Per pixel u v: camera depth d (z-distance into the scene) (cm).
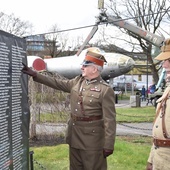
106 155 417
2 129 323
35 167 652
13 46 355
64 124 959
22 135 389
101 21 1545
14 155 359
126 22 1571
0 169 318
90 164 427
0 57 318
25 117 402
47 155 766
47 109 954
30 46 4459
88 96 424
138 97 2327
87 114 425
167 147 318
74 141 433
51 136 957
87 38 1590
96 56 425
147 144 946
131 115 1680
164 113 323
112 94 423
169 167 316
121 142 918
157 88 1588
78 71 2053
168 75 329
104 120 419
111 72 1997
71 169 446
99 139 429
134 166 687
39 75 421
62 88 445
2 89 323
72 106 437
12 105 352
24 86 398
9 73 343
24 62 397
